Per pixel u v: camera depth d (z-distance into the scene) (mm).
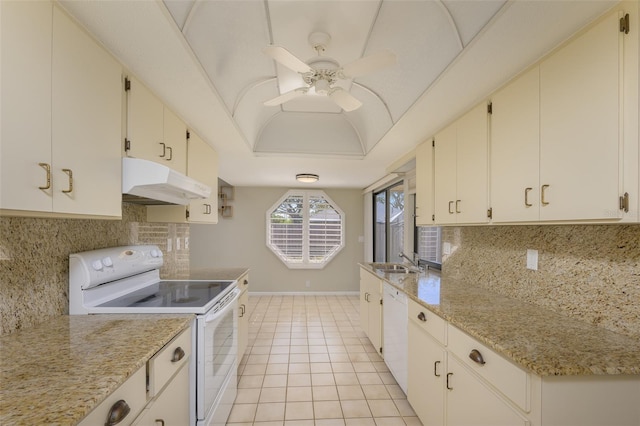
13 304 1208
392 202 4680
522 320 1406
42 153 956
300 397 2264
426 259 3416
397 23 1521
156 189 1566
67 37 1063
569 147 1154
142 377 1027
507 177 1513
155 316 1459
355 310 4617
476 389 1276
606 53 1018
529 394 1000
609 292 1266
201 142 2465
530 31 1175
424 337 1804
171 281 2312
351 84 2324
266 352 3070
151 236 2428
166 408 1200
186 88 1659
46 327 1282
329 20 1534
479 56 1349
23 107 893
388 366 2555
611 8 1024
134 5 1056
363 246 5738
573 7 1041
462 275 2469
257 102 2480
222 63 1697
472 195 1818
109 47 1294
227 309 1815
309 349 3146
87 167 1158
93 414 781
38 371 890
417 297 1889
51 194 990
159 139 1746
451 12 1312
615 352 1054
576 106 1129
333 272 5703
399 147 2830
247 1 1386
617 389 983
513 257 1860
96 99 1212
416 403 1926
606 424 975
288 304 4957
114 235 1931
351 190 5754
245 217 5590
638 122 934
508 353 1062
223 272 2885
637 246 1162
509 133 1506
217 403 1730
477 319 1423
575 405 968
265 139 3100
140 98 1547
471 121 1843
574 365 961
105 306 1535
